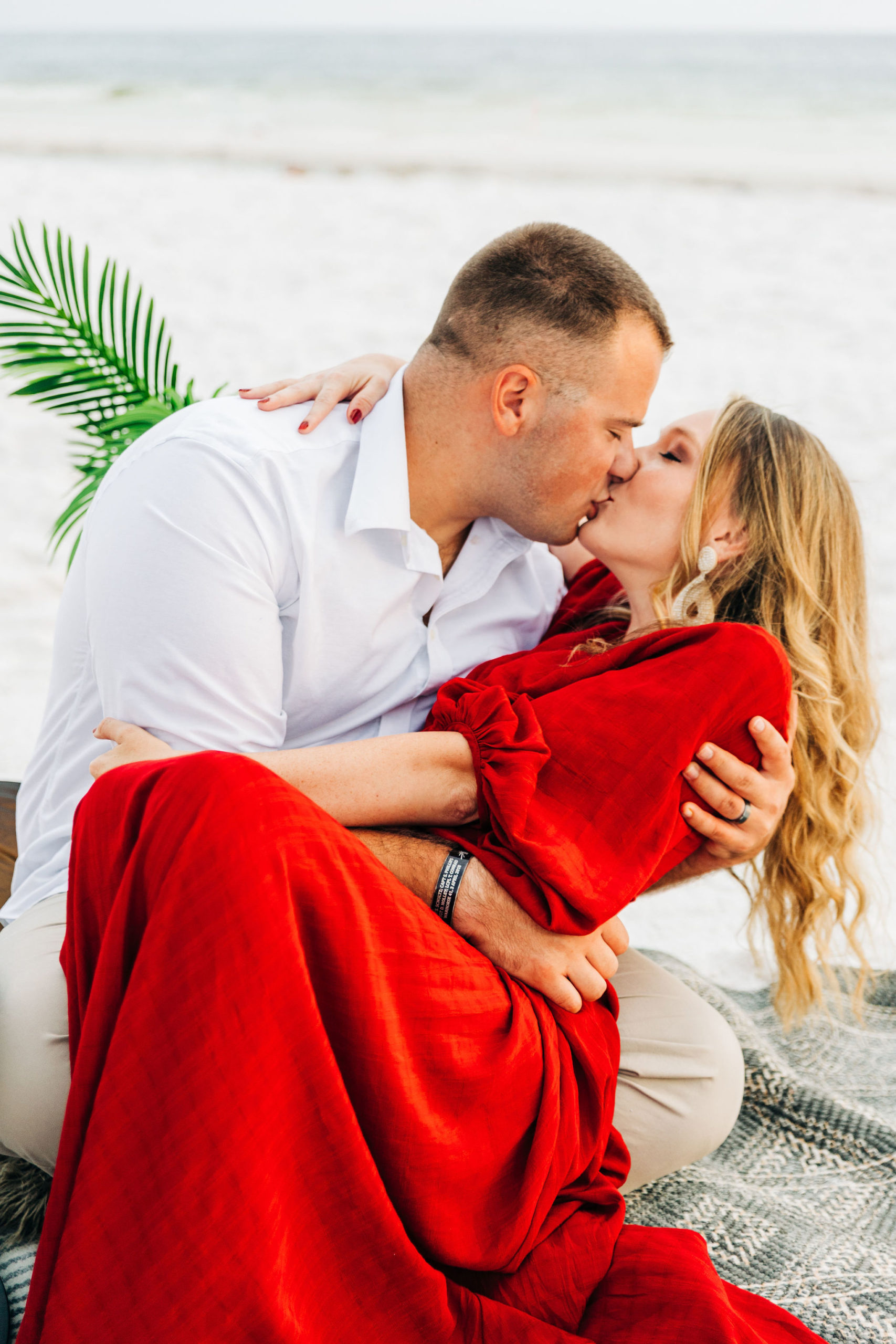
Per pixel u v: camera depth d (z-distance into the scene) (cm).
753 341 755
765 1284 156
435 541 186
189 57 2755
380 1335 120
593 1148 144
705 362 713
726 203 1144
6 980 146
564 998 141
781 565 175
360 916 117
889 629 401
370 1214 117
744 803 156
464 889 142
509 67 2484
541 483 175
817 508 176
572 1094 140
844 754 178
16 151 1338
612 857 145
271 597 162
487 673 178
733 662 151
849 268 927
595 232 1012
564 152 1417
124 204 1050
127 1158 107
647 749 147
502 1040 131
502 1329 125
